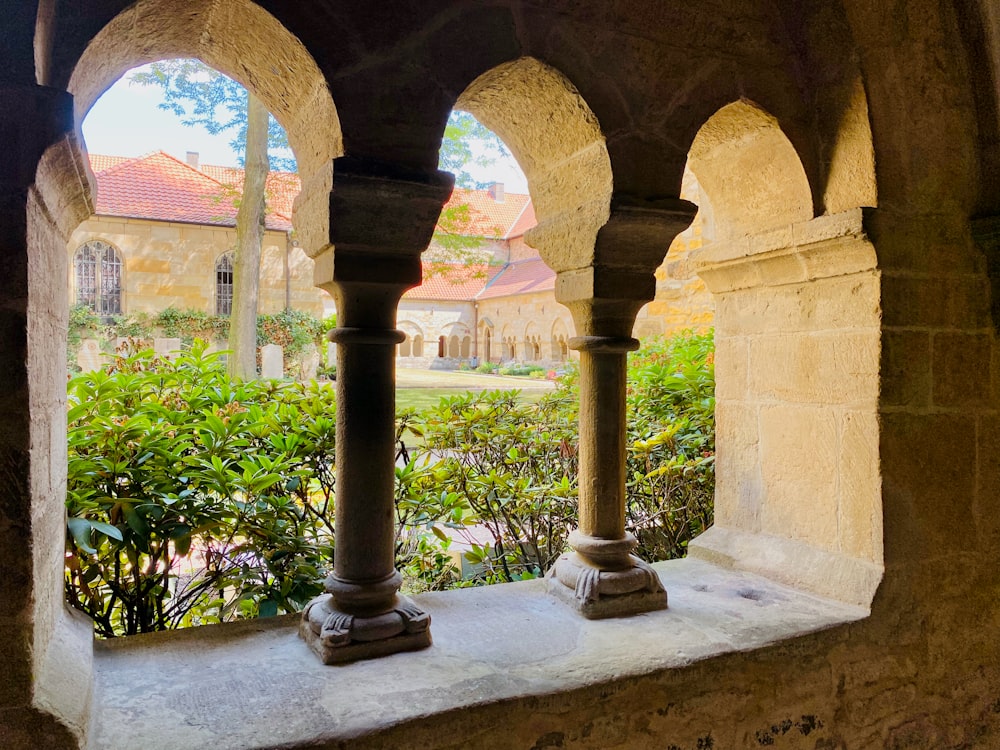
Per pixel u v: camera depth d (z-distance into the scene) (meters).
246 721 1.44
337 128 1.69
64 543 1.75
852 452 2.18
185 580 2.71
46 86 1.31
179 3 1.58
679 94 2.05
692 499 3.21
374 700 1.53
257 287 7.87
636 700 1.71
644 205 1.99
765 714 1.89
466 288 28.09
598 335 2.13
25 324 1.28
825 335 2.26
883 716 2.11
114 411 2.21
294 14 1.63
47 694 1.33
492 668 1.71
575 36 1.92
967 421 2.26
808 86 2.23
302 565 2.21
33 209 1.33
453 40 1.80
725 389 2.66
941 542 2.22
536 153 2.22
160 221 16.38
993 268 2.27
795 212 2.29
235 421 2.27
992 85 2.19
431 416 3.05
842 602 2.15
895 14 2.10
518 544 3.01
